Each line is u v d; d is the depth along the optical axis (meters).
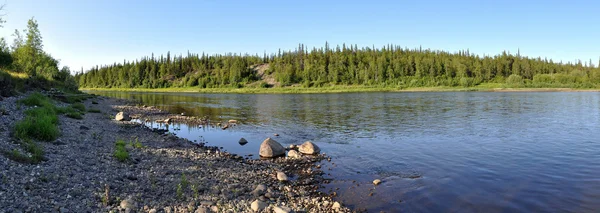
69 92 69.25
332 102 69.56
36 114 23.00
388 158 19.22
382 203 12.19
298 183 14.68
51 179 10.70
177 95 116.69
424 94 103.06
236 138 26.72
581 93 101.19
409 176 15.58
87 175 11.95
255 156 20.39
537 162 17.62
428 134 27.20
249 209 10.70
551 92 110.75
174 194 11.40
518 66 172.62
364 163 18.16
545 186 13.70
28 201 8.73
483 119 36.50
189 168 15.52
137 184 12.02
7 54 53.34
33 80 53.03
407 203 12.16
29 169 11.12
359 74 169.38
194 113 47.34
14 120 19.28
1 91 33.34
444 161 18.23
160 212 9.74
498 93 105.31
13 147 13.13
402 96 91.31
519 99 71.12
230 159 18.98
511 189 13.43
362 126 32.59
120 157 15.12
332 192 13.41
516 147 21.52
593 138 24.20
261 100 81.50
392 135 27.08
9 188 9.23
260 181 14.55
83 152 15.48
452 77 166.75
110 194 10.48
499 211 11.25
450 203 12.09
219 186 12.97
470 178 15.05
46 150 14.22
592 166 16.61
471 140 24.27
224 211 10.34
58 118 24.59
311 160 19.00
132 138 23.09
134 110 49.34
